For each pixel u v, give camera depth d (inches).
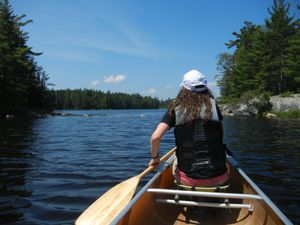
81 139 550.0
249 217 127.0
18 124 951.6
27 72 1777.8
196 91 127.6
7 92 1480.1
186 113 125.0
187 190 127.4
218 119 126.9
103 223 119.7
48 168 293.0
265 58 1614.2
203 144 124.2
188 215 138.5
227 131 649.6
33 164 312.0
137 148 433.1
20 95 1588.3
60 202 196.9
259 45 1695.4
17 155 367.6
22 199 202.5
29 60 1852.9
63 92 5172.2
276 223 104.3
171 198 161.3
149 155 370.6
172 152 199.5
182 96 127.6
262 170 279.6
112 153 386.0
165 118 128.4
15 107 1521.9
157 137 126.1
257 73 1720.0
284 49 1592.0
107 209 129.4
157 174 143.8
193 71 130.7
